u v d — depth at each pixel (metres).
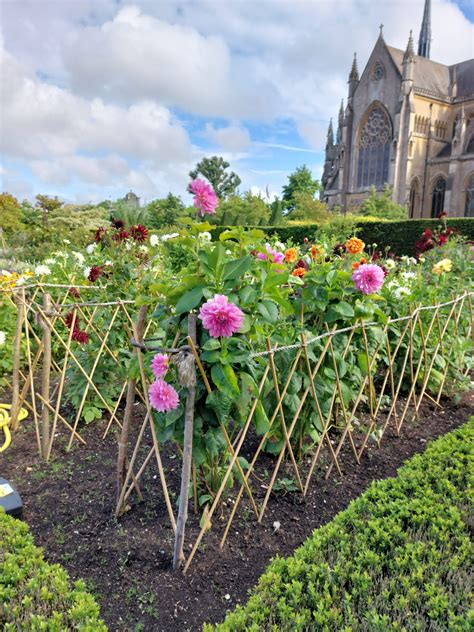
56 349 5.18
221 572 2.46
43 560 2.44
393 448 3.90
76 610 1.94
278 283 2.49
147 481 3.25
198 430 2.52
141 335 2.68
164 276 4.45
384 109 44.25
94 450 3.72
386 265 5.77
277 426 3.28
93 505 2.98
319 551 2.26
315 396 3.19
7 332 5.06
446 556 2.19
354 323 3.63
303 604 1.97
